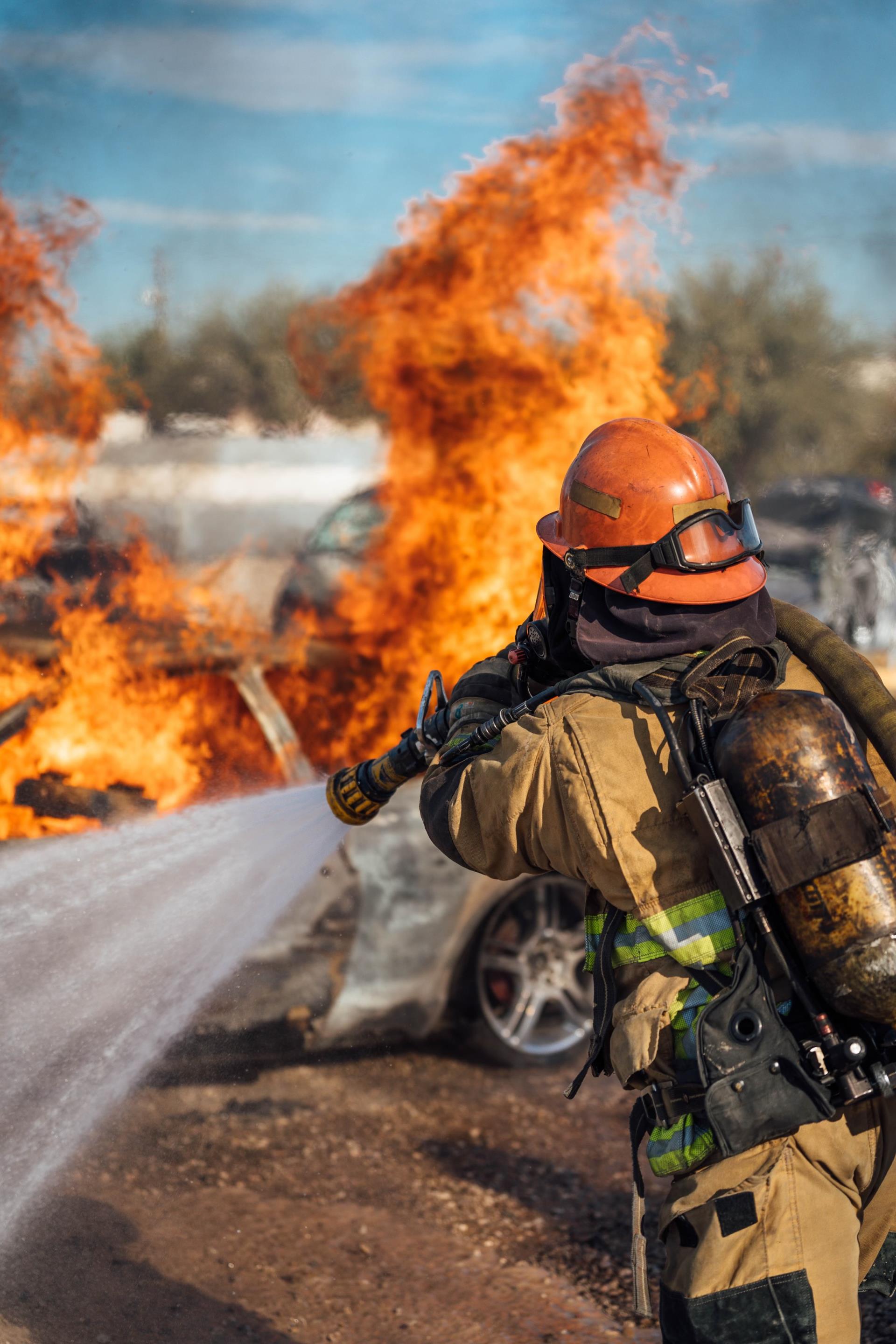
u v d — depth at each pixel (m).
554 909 4.50
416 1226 3.35
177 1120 3.75
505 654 2.02
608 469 1.87
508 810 1.75
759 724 1.62
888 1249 1.85
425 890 4.16
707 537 1.82
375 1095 4.17
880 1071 1.62
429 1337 2.82
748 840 1.60
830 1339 1.64
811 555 13.88
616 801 1.69
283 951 3.91
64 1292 2.79
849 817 1.57
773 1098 1.60
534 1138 3.96
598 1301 3.03
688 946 1.67
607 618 1.83
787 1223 1.66
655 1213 3.47
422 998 4.16
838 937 1.55
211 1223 3.22
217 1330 2.75
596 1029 1.79
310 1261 3.11
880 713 1.76
